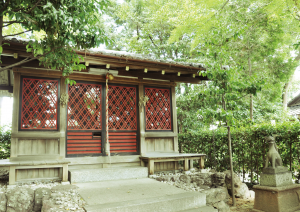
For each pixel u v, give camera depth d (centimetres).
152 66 584
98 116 600
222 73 472
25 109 525
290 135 516
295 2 706
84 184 495
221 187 507
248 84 471
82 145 575
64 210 329
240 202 518
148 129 654
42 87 546
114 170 554
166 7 1095
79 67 377
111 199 383
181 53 1362
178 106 1122
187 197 404
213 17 721
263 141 577
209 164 738
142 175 584
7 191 405
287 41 1002
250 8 894
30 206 372
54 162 495
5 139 811
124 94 639
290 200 432
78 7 311
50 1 297
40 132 529
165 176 568
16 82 518
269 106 1158
